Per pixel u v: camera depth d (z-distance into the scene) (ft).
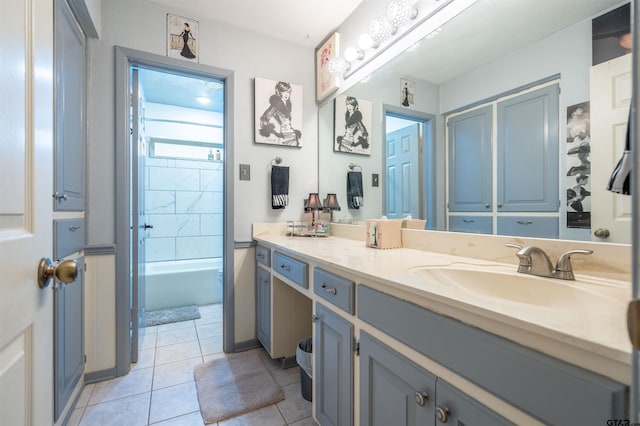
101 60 5.66
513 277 2.84
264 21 6.73
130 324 6.14
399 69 5.27
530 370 1.59
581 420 1.38
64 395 4.32
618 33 2.58
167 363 6.23
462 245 3.91
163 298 9.70
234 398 4.97
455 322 2.05
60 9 4.20
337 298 3.47
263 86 7.13
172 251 12.03
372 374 2.91
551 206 3.08
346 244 5.41
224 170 6.86
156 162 11.80
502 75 3.61
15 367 1.71
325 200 7.39
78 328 4.99
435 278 3.01
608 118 2.62
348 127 6.75
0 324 1.53
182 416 4.60
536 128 3.25
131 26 5.90
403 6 4.84
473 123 3.98
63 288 4.27
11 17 1.67
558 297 2.51
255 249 7.09
